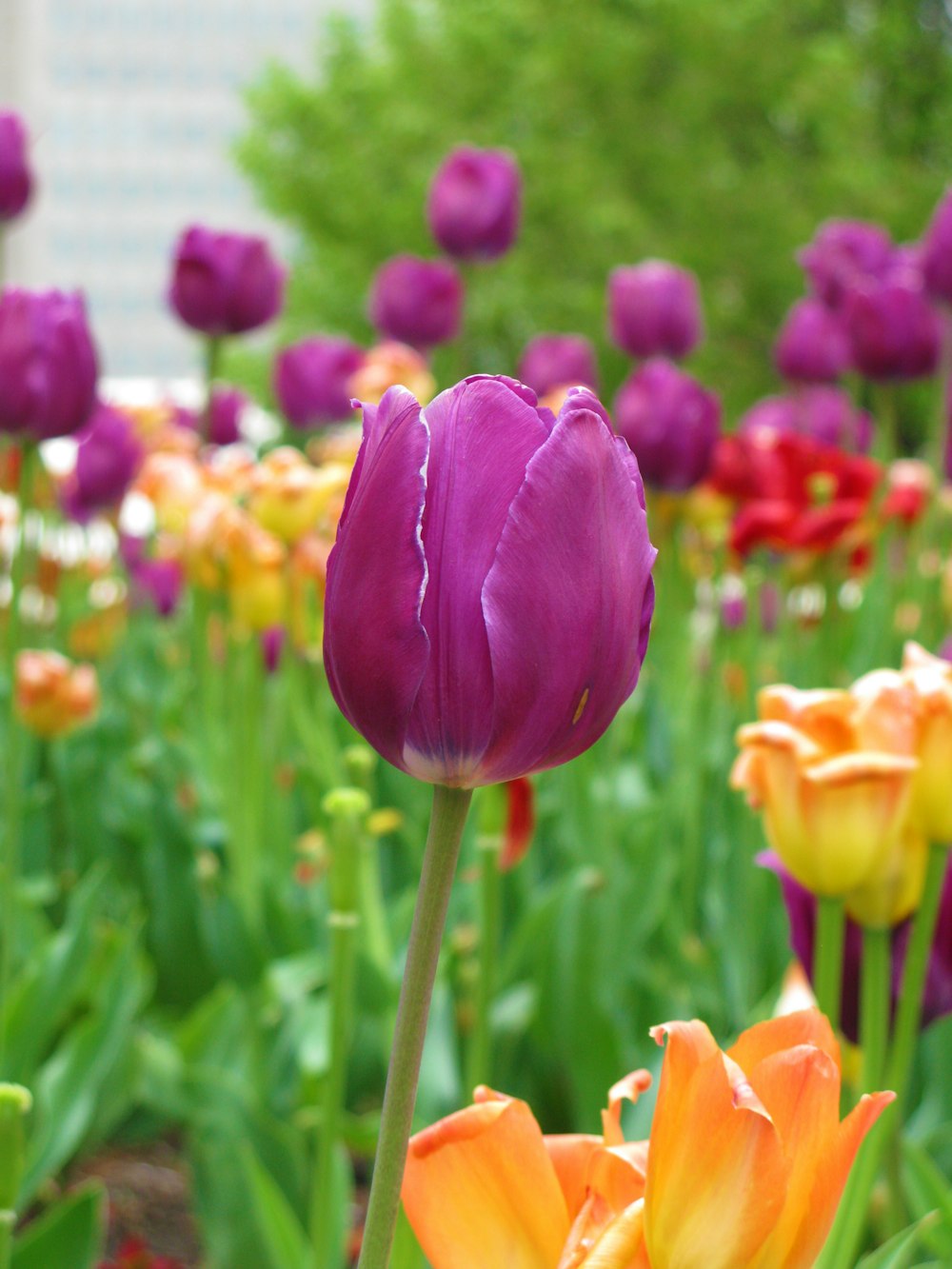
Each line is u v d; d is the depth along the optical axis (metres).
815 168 10.40
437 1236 1.01
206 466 2.44
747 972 2.28
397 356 2.61
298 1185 2.17
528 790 2.07
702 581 2.83
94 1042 2.21
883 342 2.62
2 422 2.15
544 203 10.19
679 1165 0.93
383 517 0.94
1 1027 2.16
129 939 2.24
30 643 2.77
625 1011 2.27
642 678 2.74
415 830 2.43
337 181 10.83
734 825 2.34
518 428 0.97
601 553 0.95
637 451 2.48
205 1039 2.32
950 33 11.33
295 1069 2.28
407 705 0.96
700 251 10.16
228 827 2.43
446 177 2.89
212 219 45.00
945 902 1.84
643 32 10.26
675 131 10.42
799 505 2.46
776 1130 0.90
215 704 2.48
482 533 0.96
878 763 1.51
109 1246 2.27
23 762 2.56
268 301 2.65
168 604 3.10
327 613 1.00
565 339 2.93
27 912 2.37
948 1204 2.00
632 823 2.46
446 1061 2.17
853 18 11.21
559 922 2.24
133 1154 2.40
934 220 2.61
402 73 11.06
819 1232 0.94
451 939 2.27
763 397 10.54
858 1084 1.75
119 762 2.60
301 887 2.46
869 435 3.08
